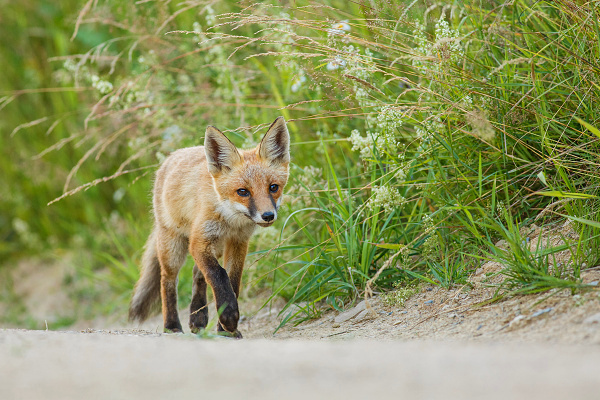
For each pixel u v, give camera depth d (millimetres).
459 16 10188
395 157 9719
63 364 4934
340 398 3848
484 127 7895
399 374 4340
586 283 6930
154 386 4250
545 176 8734
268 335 9438
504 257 7785
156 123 12359
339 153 11680
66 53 17984
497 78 9227
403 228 10211
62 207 18438
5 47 20031
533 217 9062
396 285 9203
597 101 8492
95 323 14688
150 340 6328
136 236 15469
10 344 5820
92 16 15758
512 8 9672
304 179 10969
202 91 12789
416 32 9508
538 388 3859
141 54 14531
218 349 5508
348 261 9523
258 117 12305
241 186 8766
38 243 18453
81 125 17703
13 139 19391
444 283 8594
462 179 9312
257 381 4281
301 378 4324
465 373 4293
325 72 10328
